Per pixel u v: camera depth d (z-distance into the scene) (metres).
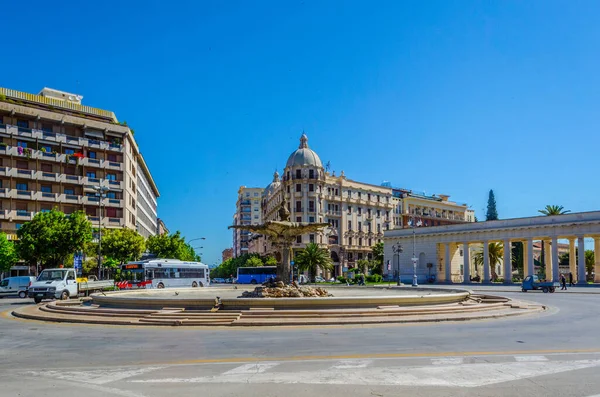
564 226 64.19
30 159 62.09
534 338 14.96
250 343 14.10
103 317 21.06
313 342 14.19
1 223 59.81
